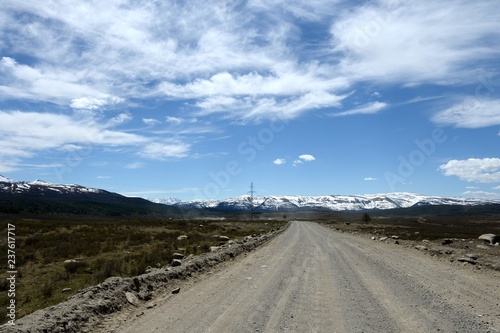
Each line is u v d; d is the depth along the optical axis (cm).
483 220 13300
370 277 1288
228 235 4009
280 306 870
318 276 1316
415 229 6138
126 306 878
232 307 861
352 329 687
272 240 3378
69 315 729
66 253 1853
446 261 1739
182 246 2484
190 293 1044
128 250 2134
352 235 4222
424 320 744
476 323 721
